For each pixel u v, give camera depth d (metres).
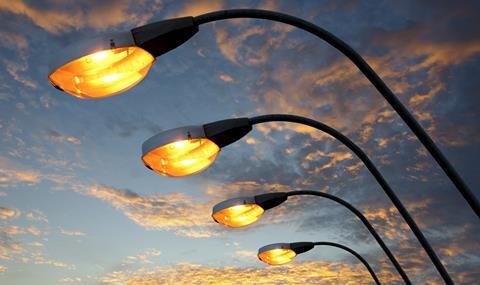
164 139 6.88
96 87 6.02
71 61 5.54
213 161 7.59
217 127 7.12
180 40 5.89
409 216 8.55
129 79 6.11
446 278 8.37
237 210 9.66
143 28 5.75
